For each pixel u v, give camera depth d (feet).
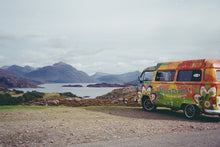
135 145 15.01
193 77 28.07
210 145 14.76
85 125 23.13
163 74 33.14
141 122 25.20
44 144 15.93
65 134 18.83
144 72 37.35
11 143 16.39
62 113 32.73
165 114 33.12
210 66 26.00
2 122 25.34
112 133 19.20
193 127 21.47
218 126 22.25
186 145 14.80
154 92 34.32
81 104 50.08
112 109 37.73
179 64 30.73
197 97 27.14
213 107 25.43
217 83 25.52
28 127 22.03
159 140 16.25
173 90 30.73
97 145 15.21
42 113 32.53
